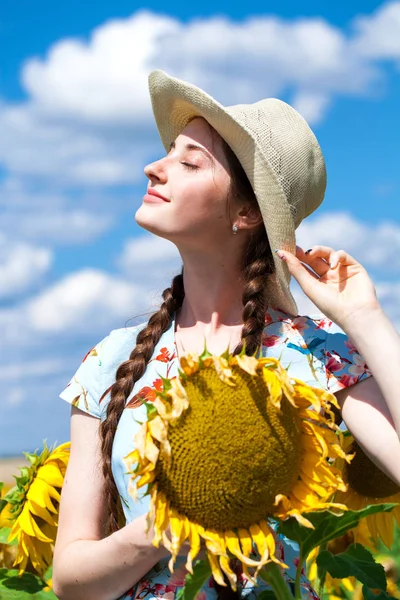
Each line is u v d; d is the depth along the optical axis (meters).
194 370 2.44
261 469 2.36
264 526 2.39
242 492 2.35
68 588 3.03
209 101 3.16
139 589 2.93
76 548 3.05
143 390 3.18
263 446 2.36
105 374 3.37
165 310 3.34
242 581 2.81
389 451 2.93
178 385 2.35
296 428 2.45
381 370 2.88
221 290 3.30
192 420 2.36
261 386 2.42
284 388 2.37
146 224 3.22
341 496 3.46
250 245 3.29
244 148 3.19
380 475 3.38
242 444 2.35
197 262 3.28
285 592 2.42
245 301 3.20
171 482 2.35
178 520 2.36
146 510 3.02
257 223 3.28
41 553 3.85
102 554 2.89
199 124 3.28
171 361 3.25
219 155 3.23
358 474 3.41
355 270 3.06
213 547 2.31
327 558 2.73
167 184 3.22
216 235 3.24
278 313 3.30
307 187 3.37
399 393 2.84
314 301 3.03
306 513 2.41
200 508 2.35
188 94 3.29
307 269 3.08
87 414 3.35
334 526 2.43
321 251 3.11
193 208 3.18
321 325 3.24
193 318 3.34
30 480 3.85
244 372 2.45
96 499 3.25
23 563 3.83
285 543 2.96
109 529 3.13
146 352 3.25
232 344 3.26
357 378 3.07
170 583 2.90
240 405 2.38
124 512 3.12
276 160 3.24
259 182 3.20
